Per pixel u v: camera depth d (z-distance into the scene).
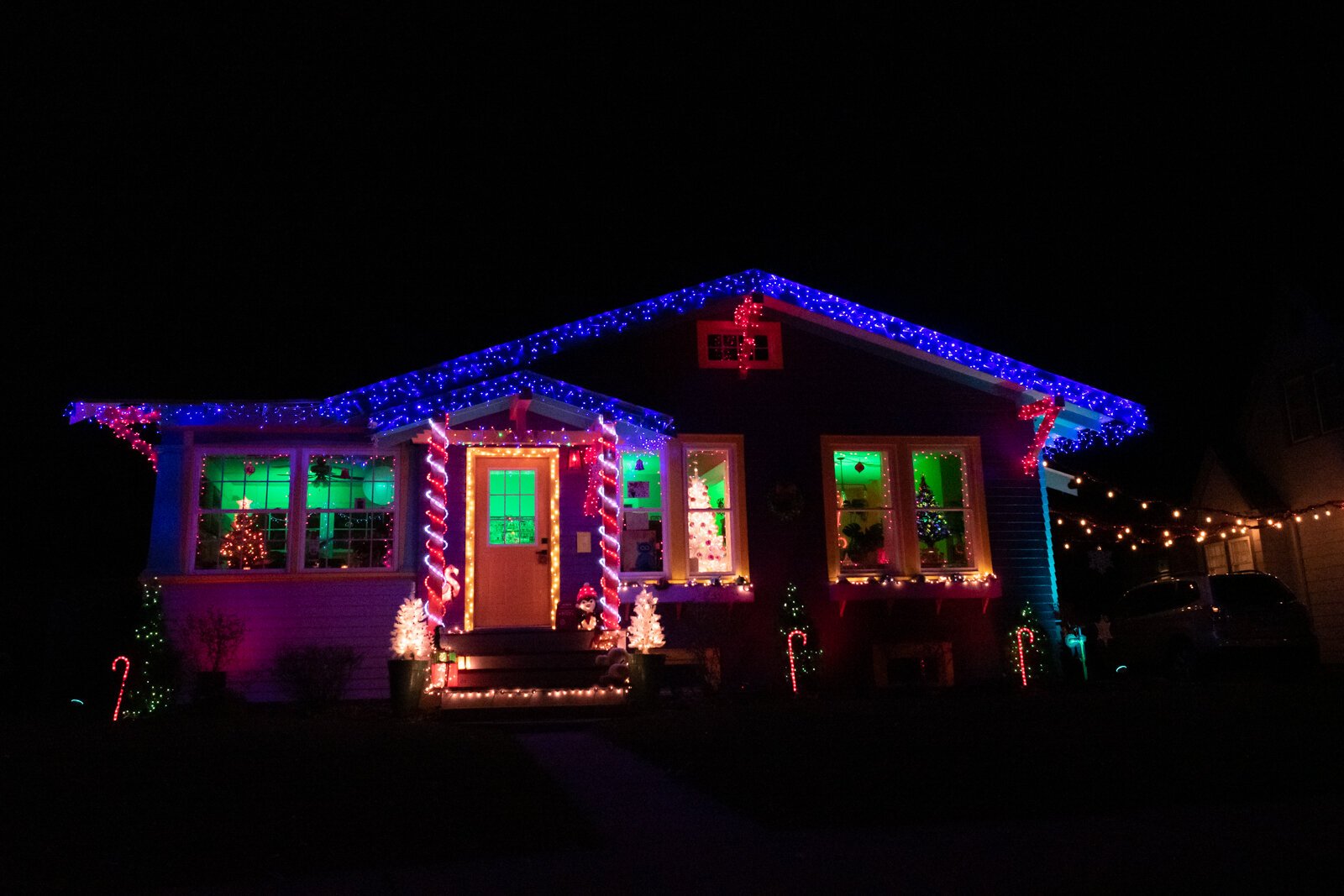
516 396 14.67
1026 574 17.14
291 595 14.65
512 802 7.64
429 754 9.32
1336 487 20.53
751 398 16.80
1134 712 11.46
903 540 16.78
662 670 13.43
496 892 5.62
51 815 7.08
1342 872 5.80
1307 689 13.73
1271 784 7.97
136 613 14.38
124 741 9.83
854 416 17.06
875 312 16.94
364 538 15.18
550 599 15.45
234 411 14.70
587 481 15.81
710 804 7.82
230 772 8.43
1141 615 18.83
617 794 8.19
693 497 16.75
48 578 18.83
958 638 16.75
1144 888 5.52
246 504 15.04
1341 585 20.27
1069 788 7.89
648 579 15.91
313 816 7.14
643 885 5.72
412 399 15.08
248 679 14.28
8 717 13.36
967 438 17.38
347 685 14.51
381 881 5.85
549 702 13.19
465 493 15.38
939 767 8.62
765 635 16.03
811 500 16.66
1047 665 16.55
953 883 5.67
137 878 5.88
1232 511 22.80
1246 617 16.89
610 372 16.42
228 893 5.62
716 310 17.02
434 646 13.80
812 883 5.73
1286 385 22.02
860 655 16.34
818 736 10.10
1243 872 5.80
